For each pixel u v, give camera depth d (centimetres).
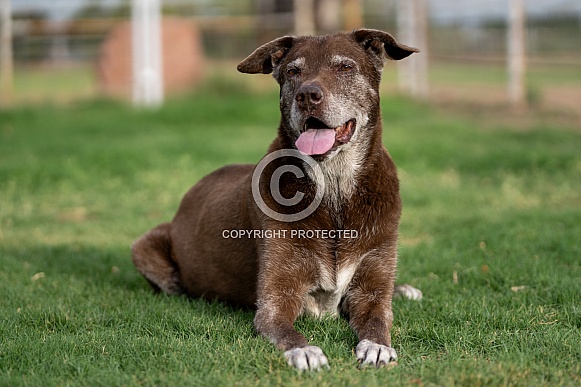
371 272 709
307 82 693
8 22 2648
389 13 2789
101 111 2336
